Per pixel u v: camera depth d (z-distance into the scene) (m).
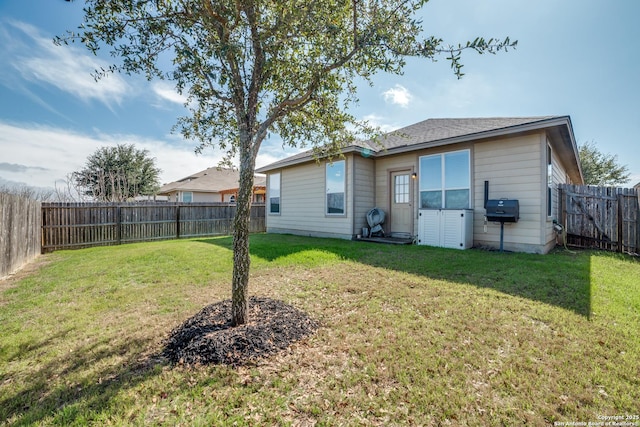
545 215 6.12
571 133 6.48
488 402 1.81
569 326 2.80
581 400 1.82
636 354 2.31
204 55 2.61
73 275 5.09
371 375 2.10
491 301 3.47
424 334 2.69
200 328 2.71
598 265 5.39
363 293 3.86
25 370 2.28
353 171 8.73
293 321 2.88
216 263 5.69
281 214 11.81
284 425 1.66
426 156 7.93
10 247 5.61
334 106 3.45
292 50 2.91
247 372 2.15
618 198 7.47
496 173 6.70
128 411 1.79
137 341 2.71
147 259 6.02
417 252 6.41
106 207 9.91
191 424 1.68
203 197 23.34
